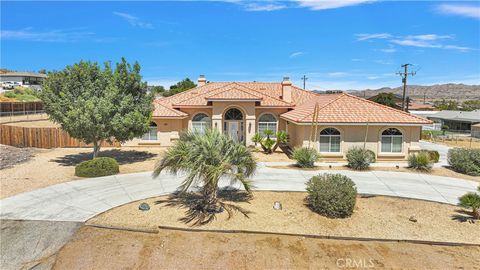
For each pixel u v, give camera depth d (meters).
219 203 13.41
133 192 15.00
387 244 10.31
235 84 33.22
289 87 30.95
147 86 21.94
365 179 18.16
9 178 17.08
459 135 51.34
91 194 14.59
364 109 24.06
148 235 10.57
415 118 23.28
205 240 10.30
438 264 9.19
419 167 20.67
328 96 28.39
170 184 16.50
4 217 11.76
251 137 28.28
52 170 19.14
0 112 42.53
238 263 9.05
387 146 23.45
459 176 19.31
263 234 10.76
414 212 12.95
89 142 20.20
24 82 91.06
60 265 8.81
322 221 11.80
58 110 18.61
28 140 27.56
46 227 11.00
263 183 16.91
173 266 8.84
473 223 11.85
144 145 28.84
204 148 11.38
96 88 19.73
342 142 23.25
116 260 9.08
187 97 32.44
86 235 10.49
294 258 9.38
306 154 20.88
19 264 8.84
